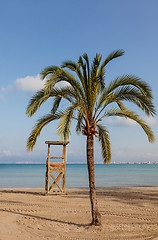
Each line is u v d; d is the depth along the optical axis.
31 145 8.77
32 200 13.66
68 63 8.12
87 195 16.55
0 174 58.94
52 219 9.23
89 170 8.16
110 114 8.35
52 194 16.02
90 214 10.27
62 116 7.43
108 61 8.30
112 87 8.17
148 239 6.95
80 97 8.20
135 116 8.23
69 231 7.67
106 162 9.70
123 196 16.22
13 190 19.89
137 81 7.78
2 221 8.53
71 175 55.81
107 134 9.68
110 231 7.69
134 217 9.85
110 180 37.81
